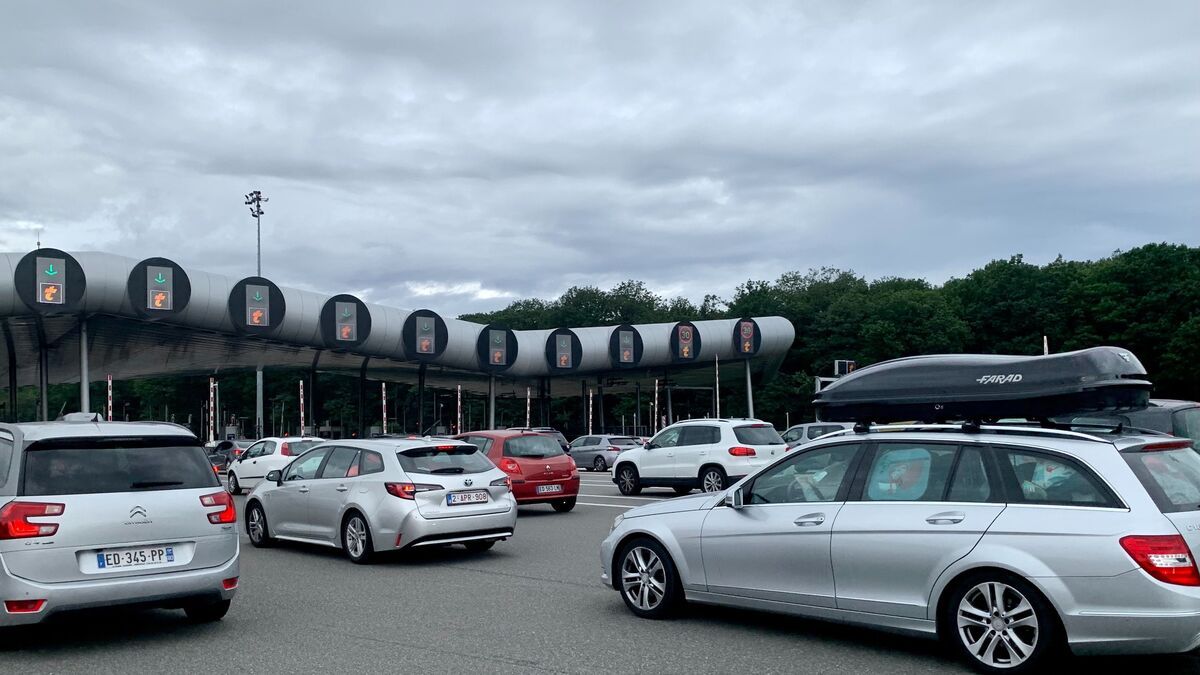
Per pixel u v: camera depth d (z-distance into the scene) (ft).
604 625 25.13
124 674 20.89
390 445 38.47
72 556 22.40
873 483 22.09
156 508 23.68
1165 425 39.32
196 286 124.06
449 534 36.73
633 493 68.90
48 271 107.45
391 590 31.30
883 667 20.61
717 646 22.63
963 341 222.07
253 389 326.44
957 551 19.98
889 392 23.86
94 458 23.75
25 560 21.94
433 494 36.76
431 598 29.63
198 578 23.97
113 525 22.95
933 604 20.27
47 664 21.89
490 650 22.49
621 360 174.60
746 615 26.18
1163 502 18.63
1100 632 18.28
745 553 23.66
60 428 24.04
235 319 125.80
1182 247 192.65
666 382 201.36
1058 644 18.85
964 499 20.53
